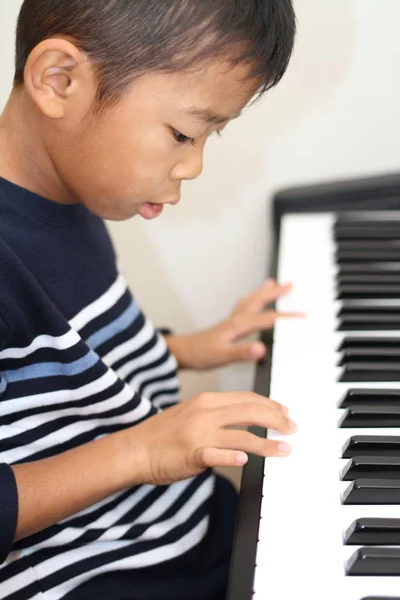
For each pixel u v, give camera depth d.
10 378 0.72
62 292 0.77
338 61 1.13
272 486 0.61
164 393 0.95
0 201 0.72
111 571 0.76
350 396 0.72
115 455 0.71
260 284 1.27
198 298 1.29
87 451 0.72
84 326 0.80
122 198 0.71
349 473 0.62
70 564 0.74
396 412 0.69
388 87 1.15
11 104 0.73
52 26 0.67
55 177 0.74
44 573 0.74
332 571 0.53
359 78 1.14
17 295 0.68
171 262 1.27
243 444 0.66
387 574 0.52
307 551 0.55
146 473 0.71
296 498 0.60
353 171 1.20
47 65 0.66
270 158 1.20
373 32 1.11
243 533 0.56
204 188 1.22
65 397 0.75
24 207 0.74
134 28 0.64
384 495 0.59
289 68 1.14
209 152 1.19
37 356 0.73
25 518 0.67
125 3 0.64
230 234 1.25
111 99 0.66
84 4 0.65
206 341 1.02
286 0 0.68
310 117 1.17
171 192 0.71
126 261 1.27
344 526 0.57
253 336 1.31
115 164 0.69
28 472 0.70
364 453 0.65
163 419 0.73
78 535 0.75
